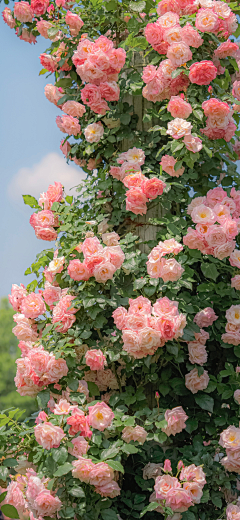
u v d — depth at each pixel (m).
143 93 2.85
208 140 2.75
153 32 2.72
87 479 2.21
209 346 2.81
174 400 2.72
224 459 2.44
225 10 2.78
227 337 2.62
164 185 2.62
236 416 2.65
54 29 3.02
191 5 2.81
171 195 2.81
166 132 2.57
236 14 3.03
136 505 2.46
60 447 2.23
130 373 2.66
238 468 2.42
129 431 2.37
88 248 2.48
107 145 3.00
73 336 2.59
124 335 2.35
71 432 2.25
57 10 3.22
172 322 2.31
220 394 2.71
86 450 2.25
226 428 2.71
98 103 2.77
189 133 2.52
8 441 2.70
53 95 3.17
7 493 2.46
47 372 2.46
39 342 2.71
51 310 2.97
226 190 2.95
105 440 2.36
